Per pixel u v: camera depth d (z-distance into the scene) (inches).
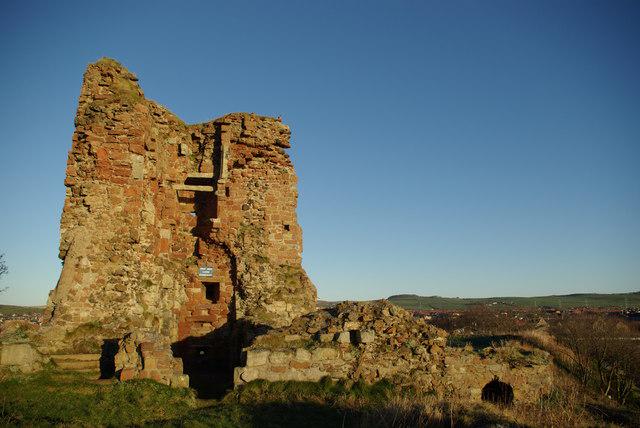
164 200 641.0
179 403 388.5
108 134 549.3
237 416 365.7
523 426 348.2
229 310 647.8
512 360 519.8
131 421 339.3
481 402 419.2
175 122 685.3
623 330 900.6
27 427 294.5
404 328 502.3
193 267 653.9
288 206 700.0
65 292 479.2
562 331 883.4
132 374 400.5
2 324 450.3
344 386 444.1
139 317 523.2
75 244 499.8
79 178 533.0
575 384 590.9
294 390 430.6
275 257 676.1
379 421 340.5
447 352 498.0
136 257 542.3
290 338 483.2
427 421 333.1
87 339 466.0
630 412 477.7
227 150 686.5
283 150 720.3
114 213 532.1
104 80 577.6
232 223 668.7
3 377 359.6
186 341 629.0
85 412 338.6
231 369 611.8
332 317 521.7
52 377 383.2
